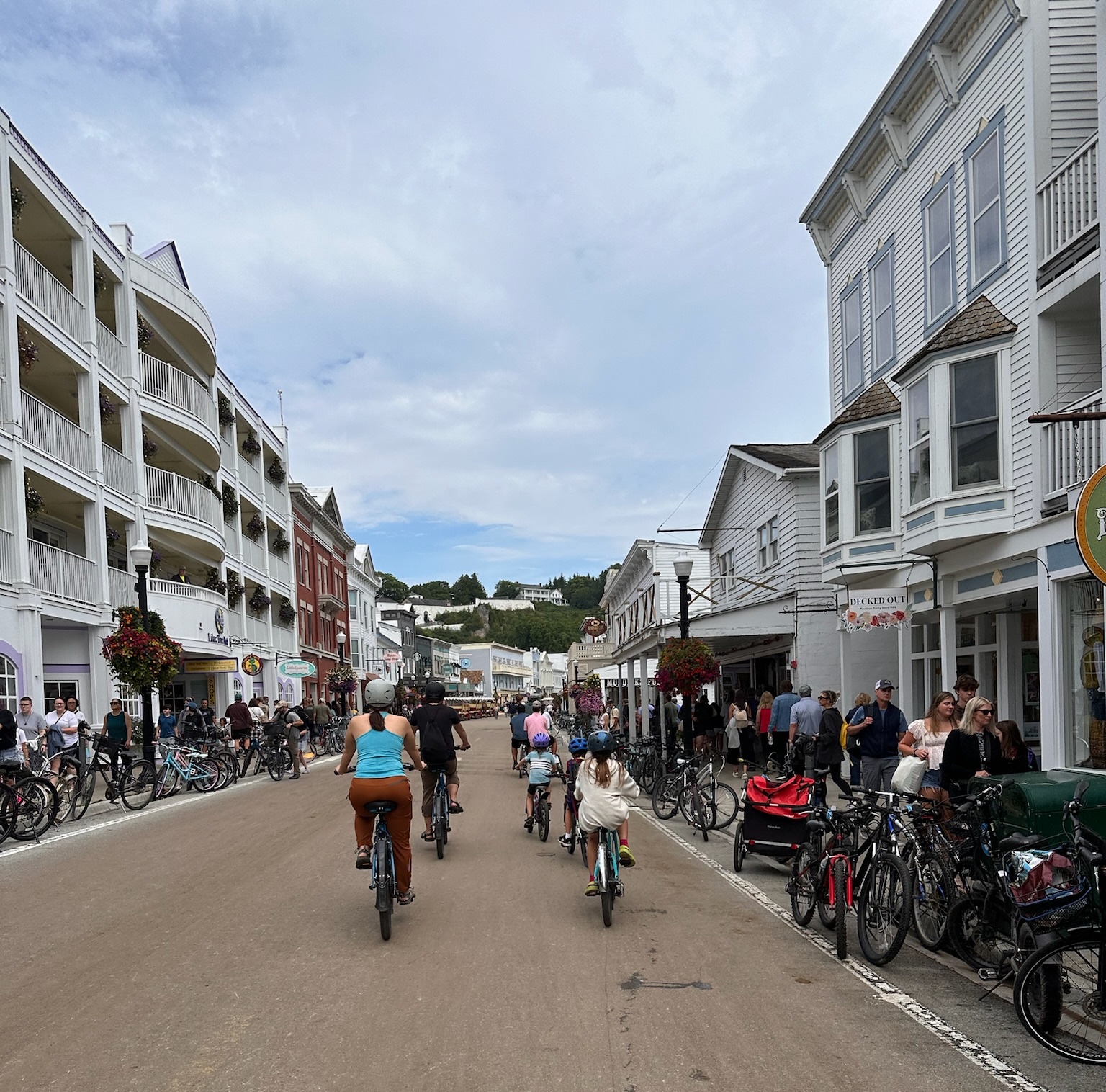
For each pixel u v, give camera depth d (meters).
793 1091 4.44
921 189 16.48
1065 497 12.12
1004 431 13.42
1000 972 5.95
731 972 6.39
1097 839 5.41
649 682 39.56
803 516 22.34
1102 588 11.55
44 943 7.01
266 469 44.12
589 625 48.41
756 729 21.67
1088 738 11.84
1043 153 13.01
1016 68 13.45
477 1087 4.45
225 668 29.59
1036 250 12.91
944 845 7.10
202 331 31.22
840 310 20.55
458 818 14.46
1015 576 13.38
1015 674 14.70
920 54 15.49
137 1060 4.77
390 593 159.50
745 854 10.27
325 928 7.43
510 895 8.73
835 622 21.97
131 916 7.85
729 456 27.09
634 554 42.38
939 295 15.86
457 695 109.50
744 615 22.48
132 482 26.38
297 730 22.75
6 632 18.75
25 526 19.67
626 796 8.04
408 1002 5.65
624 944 7.07
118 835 12.46
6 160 19.48
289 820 13.95
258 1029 5.20
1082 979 4.97
